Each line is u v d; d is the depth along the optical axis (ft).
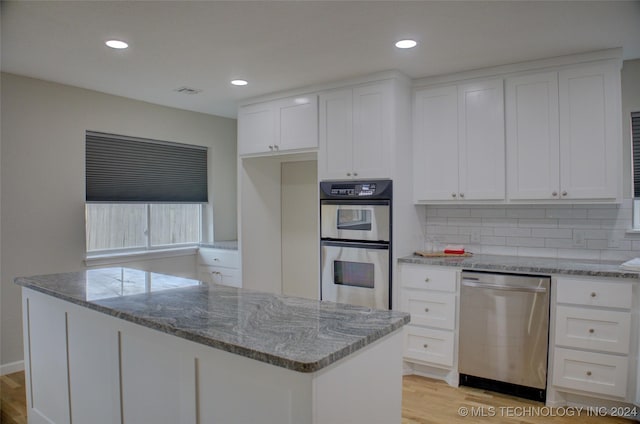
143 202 14.76
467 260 10.94
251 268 14.89
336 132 12.13
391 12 7.84
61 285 7.86
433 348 10.94
